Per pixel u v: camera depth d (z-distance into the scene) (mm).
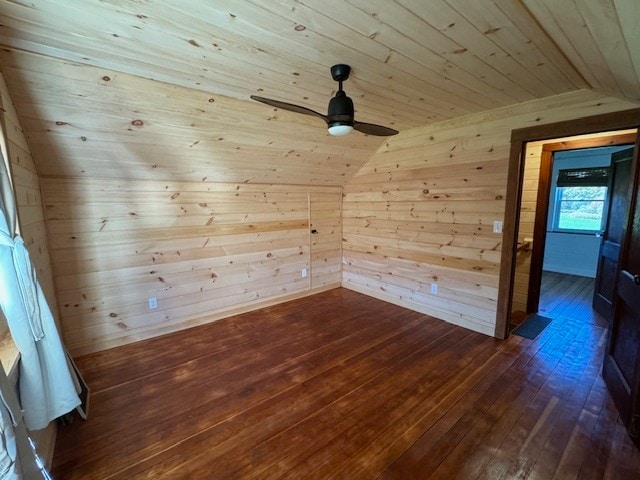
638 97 1977
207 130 2570
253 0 1257
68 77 1793
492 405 2039
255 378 2379
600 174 5418
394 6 1294
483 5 1271
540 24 1379
